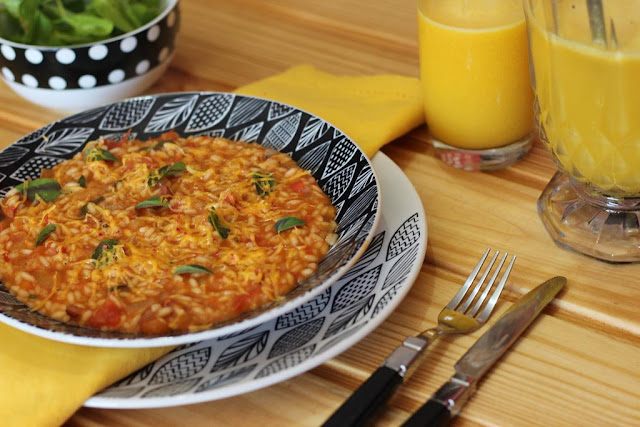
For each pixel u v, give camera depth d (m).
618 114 0.79
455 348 0.79
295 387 0.77
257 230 0.83
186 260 0.81
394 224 0.84
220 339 0.79
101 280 0.80
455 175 0.91
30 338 0.78
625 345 0.79
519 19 0.86
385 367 0.75
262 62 1.05
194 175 0.87
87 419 0.77
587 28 0.78
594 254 0.83
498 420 0.75
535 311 0.79
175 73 1.04
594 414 0.75
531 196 0.89
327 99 0.96
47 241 0.83
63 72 0.97
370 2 1.13
